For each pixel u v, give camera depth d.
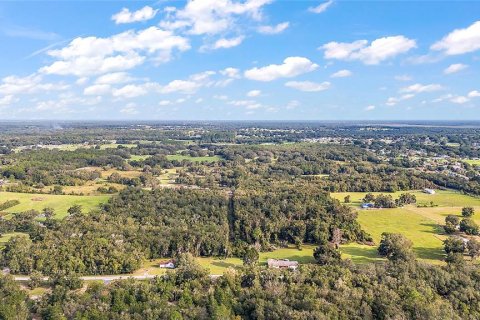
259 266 134.62
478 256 150.12
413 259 135.62
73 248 142.12
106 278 133.75
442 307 103.06
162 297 111.75
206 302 108.56
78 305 107.19
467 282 114.94
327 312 100.75
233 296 112.12
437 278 116.31
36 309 108.38
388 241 152.12
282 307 103.12
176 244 155.75
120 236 155.00
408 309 102.31
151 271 141.12
